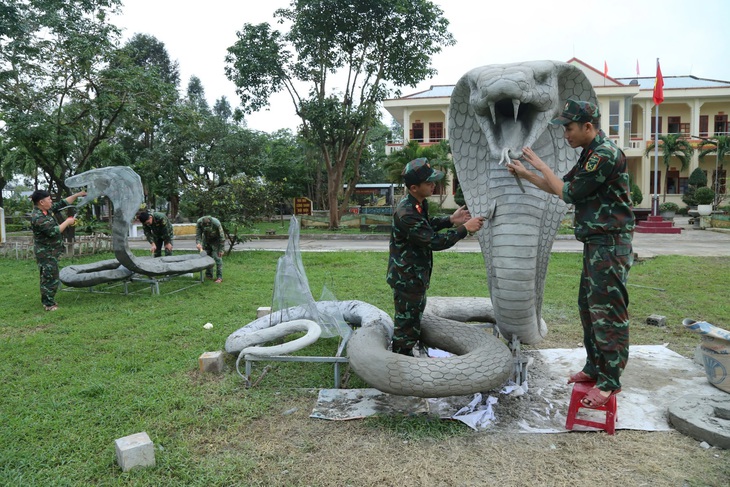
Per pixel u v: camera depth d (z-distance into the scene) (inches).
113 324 234.1
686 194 1204.5
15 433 126.0
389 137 1060.5
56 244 272.4
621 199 114.6
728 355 143.7
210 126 1174.3
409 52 792.9
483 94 128.0
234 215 503.2
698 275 355.9
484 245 146.1
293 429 128.7
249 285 340.8
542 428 126.7
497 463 111.3
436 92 1269.7
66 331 224.4
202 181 518.0
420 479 105.4
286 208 1455.5
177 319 244.4
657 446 117.0
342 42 813.2
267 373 169.3
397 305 146.4
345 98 866.1
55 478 106.8
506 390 147.9
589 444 118.8
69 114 616.1
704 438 117.6
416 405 140.4
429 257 146.4
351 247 623.5
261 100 816.3
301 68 826.2
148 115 604.1
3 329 230.7
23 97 540.1
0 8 502.9
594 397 116.6
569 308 260.2
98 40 534.3
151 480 105.9
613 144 114.5
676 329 219.5
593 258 116.3
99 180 285.4
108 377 165.5
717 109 1253.1
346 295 302.4
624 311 115.8
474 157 149.6
